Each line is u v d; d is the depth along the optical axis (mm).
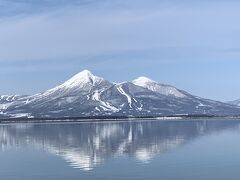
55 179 51656
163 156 70562
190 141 100250
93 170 57062
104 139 114938
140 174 53281
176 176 51531
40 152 81688
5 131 172750
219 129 161125
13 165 63688
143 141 103250
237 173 53000
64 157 72562
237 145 87938
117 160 66688
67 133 150625
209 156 69562
